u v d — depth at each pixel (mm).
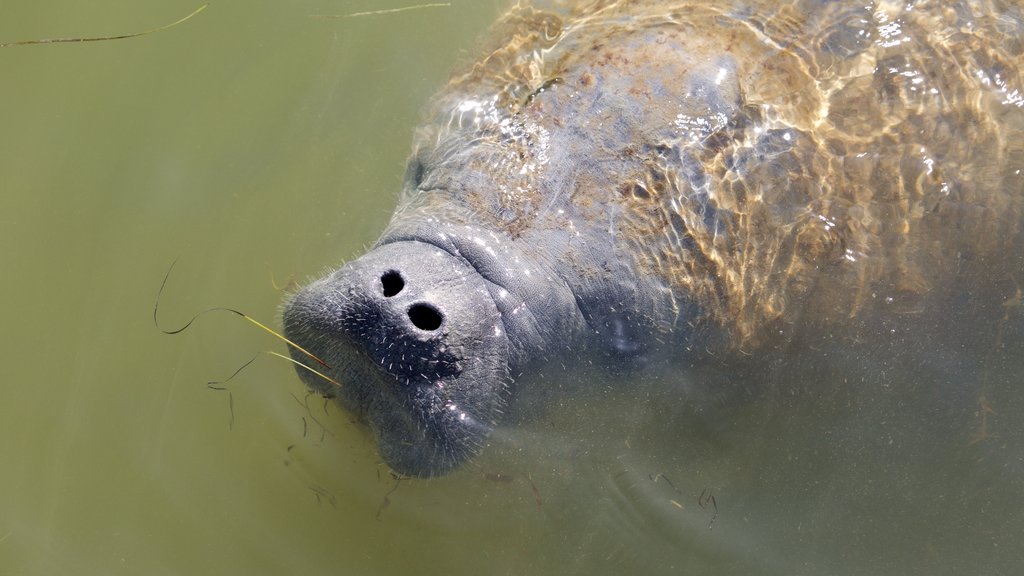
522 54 8008
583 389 7203
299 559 8375
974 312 7805
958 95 7660
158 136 10664
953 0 8117
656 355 7156
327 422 8500
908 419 8156
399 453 6859
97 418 9070
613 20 7844
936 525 8562
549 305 6664
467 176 7117
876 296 7438
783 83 7387
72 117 10805
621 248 6781
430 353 6332
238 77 11055
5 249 9977
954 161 7516
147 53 11203
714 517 8469
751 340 7309
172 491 8703
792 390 7719
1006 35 8008
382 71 10602
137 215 10164
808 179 7223
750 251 7086
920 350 7812
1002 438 8453
